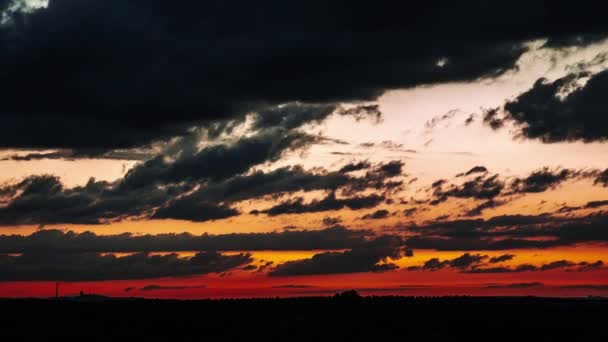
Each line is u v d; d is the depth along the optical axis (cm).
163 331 12650
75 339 11806
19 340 11812
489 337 11388
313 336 11825
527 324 12631
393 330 12175
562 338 11281
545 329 12100
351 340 11331
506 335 11531
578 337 11388
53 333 12519
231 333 12331
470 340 11144
